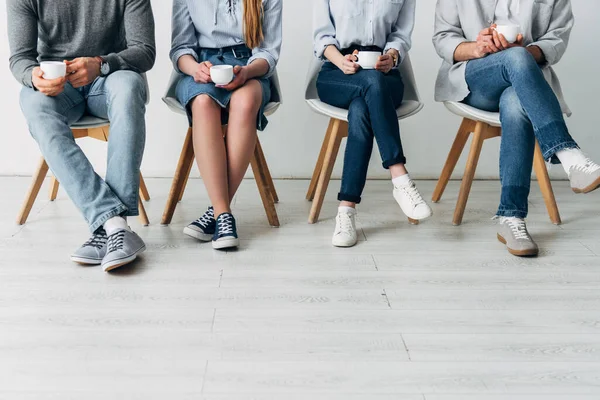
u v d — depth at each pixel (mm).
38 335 1559
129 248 1941
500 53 2182
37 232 2279
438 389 1363
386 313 1693
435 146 3062
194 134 2156
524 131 2111
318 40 2414
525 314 1697
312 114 3006
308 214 2529
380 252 2121
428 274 1945
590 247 2176
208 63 2174
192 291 1808
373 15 2379
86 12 2229
